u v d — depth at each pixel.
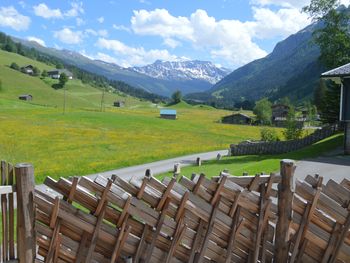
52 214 5.94
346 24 48.19
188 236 6.62
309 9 49.44
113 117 104.69
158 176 28.78
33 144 54.22
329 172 24.48
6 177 5.91
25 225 5.73
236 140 73.12
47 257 6.00
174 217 6.51
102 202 6.12
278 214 6.89
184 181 6.57
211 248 6.80
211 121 132.25
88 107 169.12
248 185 6.94
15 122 81.06
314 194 6.90
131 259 6.35
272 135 55.97
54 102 172.12
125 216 6.25
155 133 79.12
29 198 5.75
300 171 24.91
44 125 79.06
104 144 57.94
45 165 36.84
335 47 48.62
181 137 74.50
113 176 6.31
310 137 45.31
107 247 6.31
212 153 49.88
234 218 6.80
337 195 7.07
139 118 108.25
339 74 33.03
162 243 6.52
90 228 6.12
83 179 6.11
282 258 6.86
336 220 7.00
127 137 69.12
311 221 7.02
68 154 46.25
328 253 7.06
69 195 6.04
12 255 6.07
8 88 185.50
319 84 125.19
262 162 30.06
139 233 6.44
